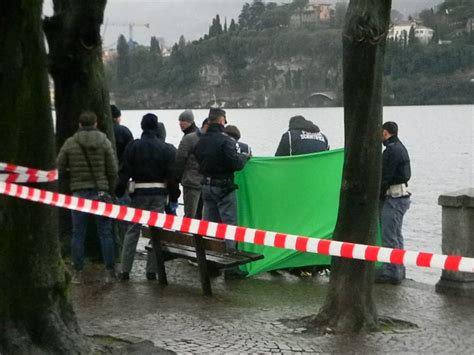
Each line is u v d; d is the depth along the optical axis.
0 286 6.71
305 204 11.94
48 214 6.87
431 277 14.17
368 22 8.32
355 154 8.67
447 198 11.13
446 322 9.44
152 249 11.30
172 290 10.80
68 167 11.00
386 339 8.55
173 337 8.41
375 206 8.76
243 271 11.73
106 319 9.12
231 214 11.49
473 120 92.19
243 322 9.09
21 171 6.78
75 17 11.60
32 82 6.76
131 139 13.50
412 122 88.75
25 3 6.58
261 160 11.92
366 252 6.04
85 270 11.80
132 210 8.00
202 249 10.45
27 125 6.76
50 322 6.87
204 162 11.48
